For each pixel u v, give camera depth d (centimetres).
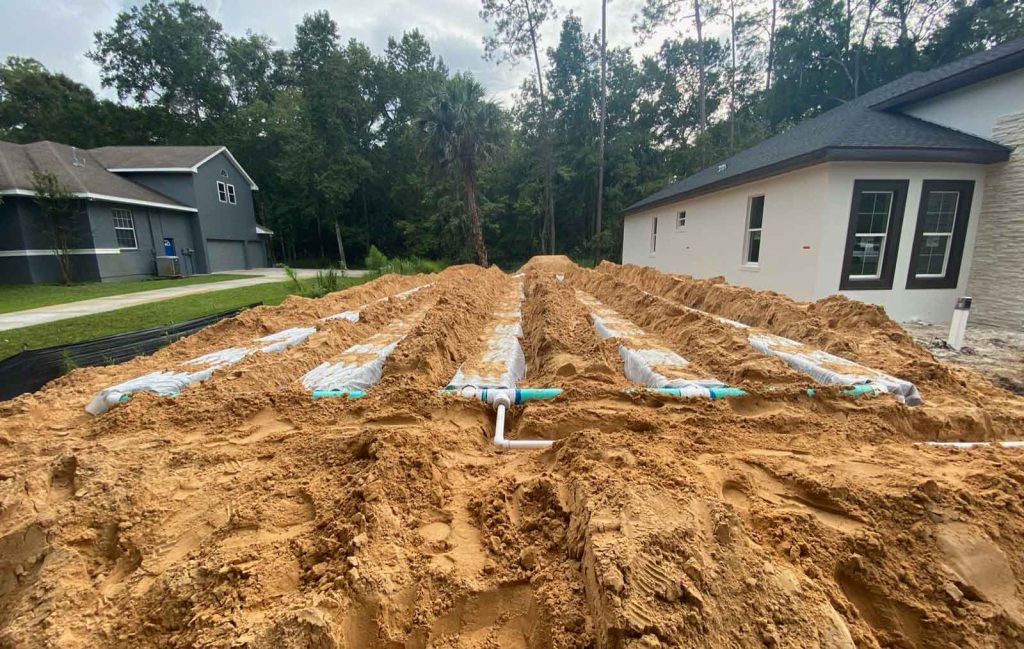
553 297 680
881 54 2798
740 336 449
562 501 195
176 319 1007
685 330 503
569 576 162
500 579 167
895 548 185
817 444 265
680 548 155
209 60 3578
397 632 152
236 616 153
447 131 2230
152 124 3412
